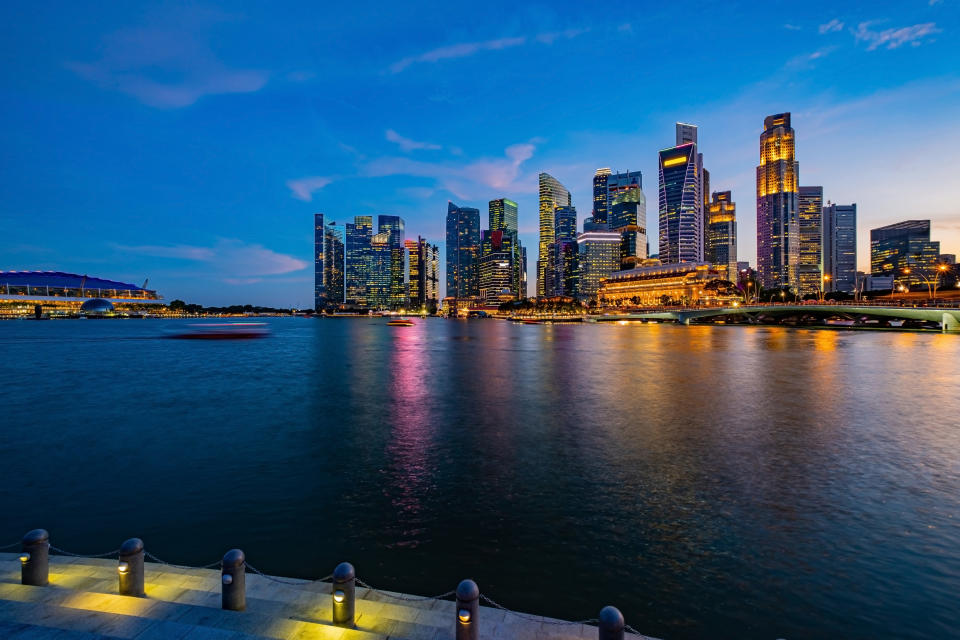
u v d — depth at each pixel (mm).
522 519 16391
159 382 52500
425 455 24031
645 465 22141
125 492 19062
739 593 12031
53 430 29812
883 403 36906
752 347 94625
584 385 47812
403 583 12477
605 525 15867
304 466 22344
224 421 32219
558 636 8555
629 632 9117
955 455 23375
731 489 19031
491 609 9578
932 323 154625
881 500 17750
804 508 17078
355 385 49188
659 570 13086
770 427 29438
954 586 12211
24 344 118000
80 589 9852
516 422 31375
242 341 132375
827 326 187125
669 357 76812
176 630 8336
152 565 11109
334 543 14703
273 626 8578
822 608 11398
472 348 103250
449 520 16328
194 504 17828
